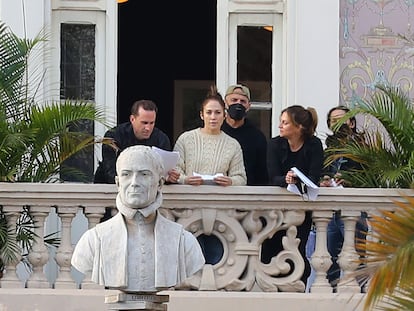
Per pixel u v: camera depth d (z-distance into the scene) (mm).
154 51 26844
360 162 18344
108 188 17656
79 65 21594
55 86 21422
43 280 17688
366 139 18719
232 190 17703
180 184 17688
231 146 18141
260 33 21875
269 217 17766
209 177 17688
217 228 17766
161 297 15516
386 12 21891
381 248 13586
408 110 18281
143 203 15422
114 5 21703
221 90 21781
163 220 15602
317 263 17766
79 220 20188
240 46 21875
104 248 15500
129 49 26484
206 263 17766
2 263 17812
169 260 15414
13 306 17312
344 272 17703
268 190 17719
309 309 17516
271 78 21812
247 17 21875
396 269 13375
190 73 26406
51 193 17641
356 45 21828
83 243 15609
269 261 18094
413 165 17875
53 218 19922
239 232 17750
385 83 21828
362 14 21875
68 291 17406
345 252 17734
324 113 21547
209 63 26469
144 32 26922
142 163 15422
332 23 21656
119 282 15391
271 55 21828
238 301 17484
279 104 21766
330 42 21641
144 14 26844
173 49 26719
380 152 18281
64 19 21578
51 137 18188
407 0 21953
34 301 17344
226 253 17750
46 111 18172
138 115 18031
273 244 18062
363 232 15984
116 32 21688
